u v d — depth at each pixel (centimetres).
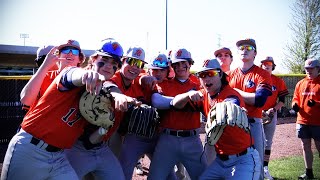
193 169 400
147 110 375
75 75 255
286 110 1535
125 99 290
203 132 938
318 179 570
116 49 329
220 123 305
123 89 375
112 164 333
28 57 1712
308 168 578
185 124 388
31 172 263
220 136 323
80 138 315
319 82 588
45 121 264
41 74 278
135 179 577
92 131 309
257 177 329
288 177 585
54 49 285
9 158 265
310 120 582
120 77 373
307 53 1862
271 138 602
